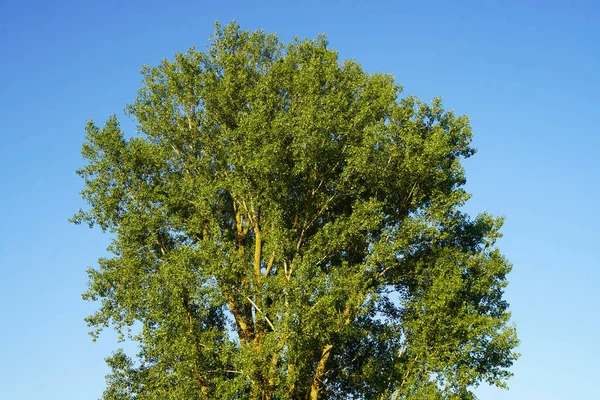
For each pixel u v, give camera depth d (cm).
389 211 3089
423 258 3017
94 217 3166
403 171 2959
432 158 2939
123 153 3178
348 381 3069
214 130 3350
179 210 3241
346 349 3097
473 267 3023
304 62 3369
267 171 2912
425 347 2711
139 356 3050
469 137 3216
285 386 2664
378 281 2964
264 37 3700
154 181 3266
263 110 3108
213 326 2991
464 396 2598
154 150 3272
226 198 3406
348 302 2780
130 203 3175
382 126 2962
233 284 2964
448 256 2969
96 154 3225
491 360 2753
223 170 3228
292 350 2639
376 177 2962
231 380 2681
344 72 3409
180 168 3344
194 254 2883
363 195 3108
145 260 3100
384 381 2781
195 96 3400
